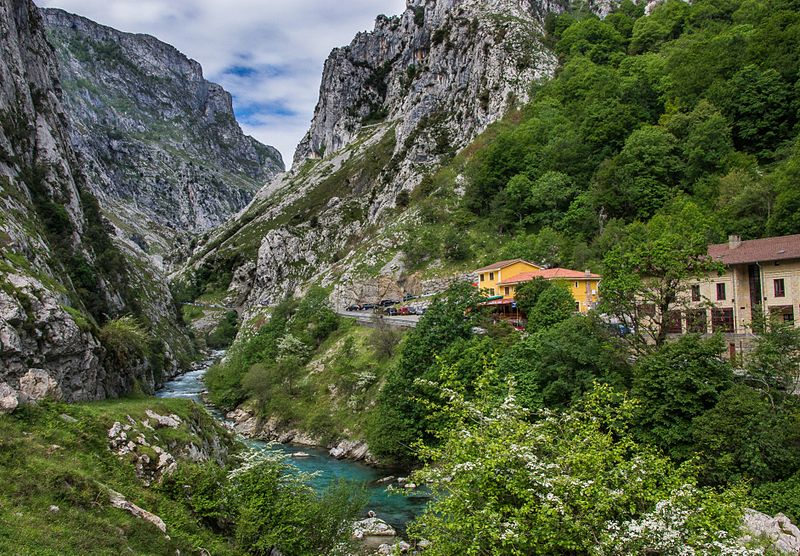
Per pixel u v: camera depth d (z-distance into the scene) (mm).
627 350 36000
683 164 72562
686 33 117375
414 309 79125
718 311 44906
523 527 12492
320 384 63969
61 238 67188
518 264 68875
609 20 146000
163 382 84250
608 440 15891
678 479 14742
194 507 21750
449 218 101000
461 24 160125
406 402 45906
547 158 94250
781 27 77000
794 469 26234
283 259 155500
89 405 29844
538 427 15562
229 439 37938
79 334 34125
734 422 27688
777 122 68562
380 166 180250
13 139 68625
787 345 31688
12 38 76812
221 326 150250
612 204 74562
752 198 55719
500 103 126688
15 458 18375
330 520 23594
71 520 16203
